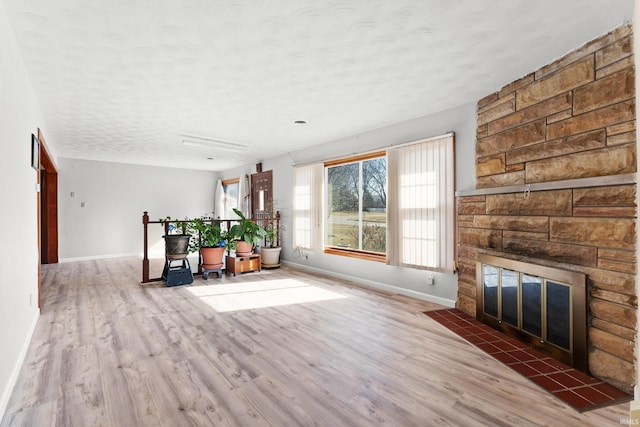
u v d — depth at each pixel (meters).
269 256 6.27
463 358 2.55
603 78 2.26
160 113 4.02
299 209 6.16
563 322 2.45
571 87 2.49
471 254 3.52
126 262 7.04
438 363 2.47
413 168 4.18
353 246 5.33
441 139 3.88
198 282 5.12
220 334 3.02
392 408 1.92
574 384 2.17
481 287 3.32
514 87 3.04
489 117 3.35
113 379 2.22
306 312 3.65
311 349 2.70
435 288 4.01
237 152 6.52
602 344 2.21
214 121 4.37
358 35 2.30
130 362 2.46
